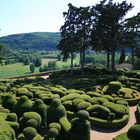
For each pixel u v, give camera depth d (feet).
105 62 388.57
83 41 204.44
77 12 200.23
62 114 80.64
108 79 146.41
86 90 127.65
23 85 138.72
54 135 71.15
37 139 67.67
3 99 93.45
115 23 188.14
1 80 167.63
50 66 391.45
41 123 81.05
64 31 203.41
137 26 204.33
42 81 165.68
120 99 106.93
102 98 101.71
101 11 187.83
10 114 78.38
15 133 74.13
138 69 225.56
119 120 91.04
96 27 190.49
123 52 242.58
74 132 72.43
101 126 90.12
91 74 200.03
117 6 187.42
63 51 205.87
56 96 100.07
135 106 113.70
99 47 196.85
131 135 64.39
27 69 386.73
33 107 82.53
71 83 150.61
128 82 138.72
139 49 209.67
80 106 93.56
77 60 433.48
